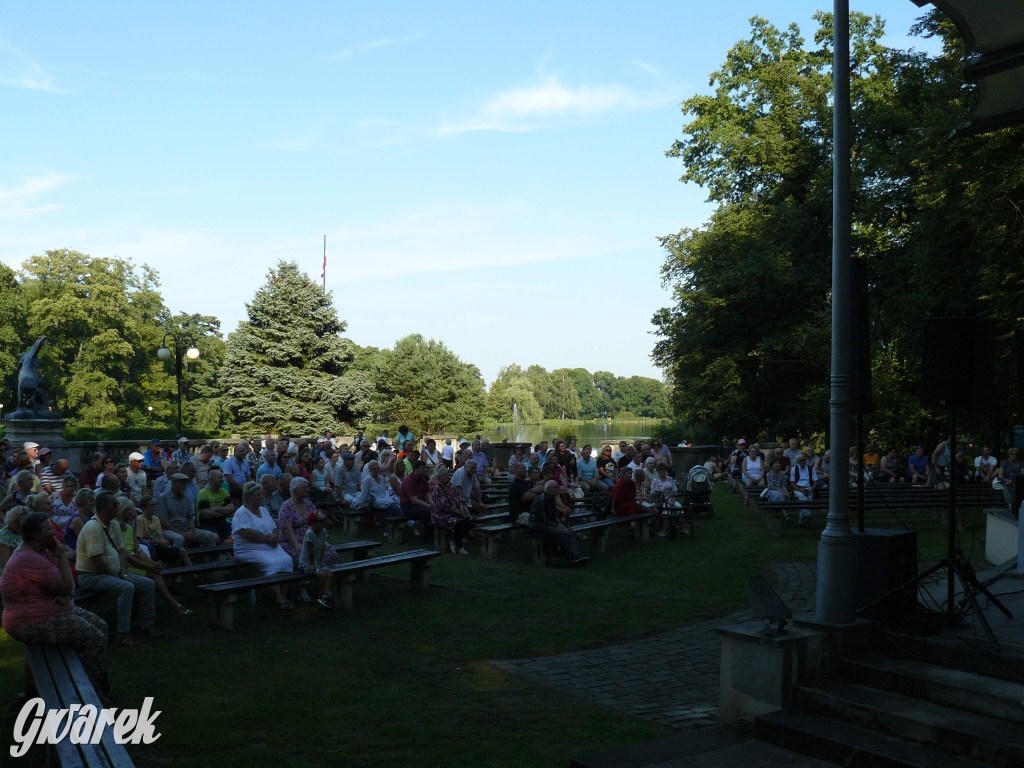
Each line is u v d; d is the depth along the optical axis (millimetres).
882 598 6980
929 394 7320
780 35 37656
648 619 10117
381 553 14273
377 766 5680
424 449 24500
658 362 40562
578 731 6441
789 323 35188
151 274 78250
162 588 9836
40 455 18156
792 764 5676
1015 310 20953
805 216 34781
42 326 65562
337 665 8039
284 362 52750
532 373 182875
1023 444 20797
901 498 17578
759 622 7062
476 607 10578
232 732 6223
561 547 13641
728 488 26250
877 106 31969
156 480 13195
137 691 7109
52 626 6566
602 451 25719
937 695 6000
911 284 31109
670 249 38906
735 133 36562
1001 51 6422
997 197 20203
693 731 6391
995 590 9617
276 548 10867
